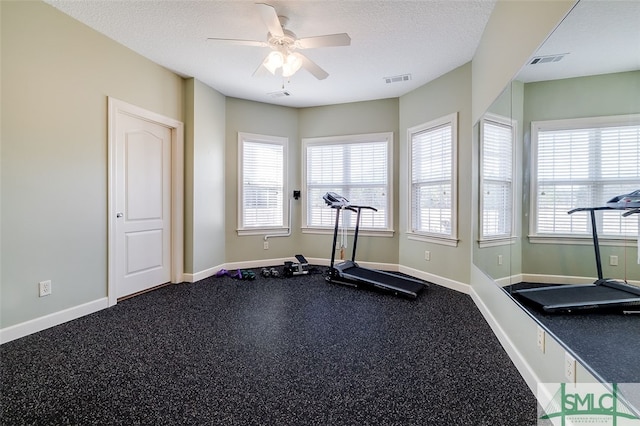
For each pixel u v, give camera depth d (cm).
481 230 260
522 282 169
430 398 149
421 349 199
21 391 153
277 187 455
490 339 213
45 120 225
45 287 227
